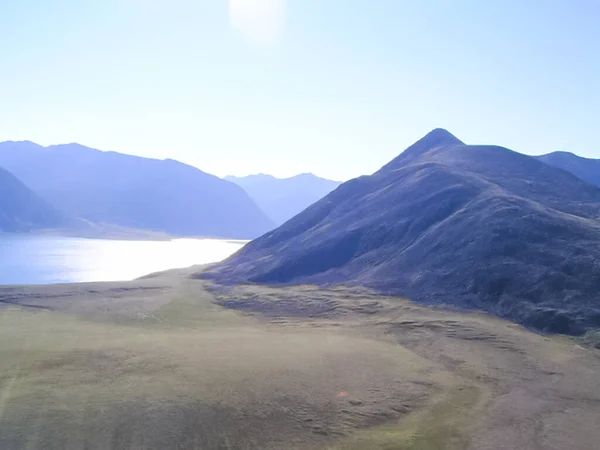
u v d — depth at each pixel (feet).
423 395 72.43
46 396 65.77
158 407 63.41
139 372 76.48
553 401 71.46
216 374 76.33
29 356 83.76
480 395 73.31
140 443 55.72
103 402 64.39
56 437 55.52
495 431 61.82
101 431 57.36
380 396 71.20
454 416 65.87
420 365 86.17
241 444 57.11
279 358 86.79
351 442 58.44
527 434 61.11
